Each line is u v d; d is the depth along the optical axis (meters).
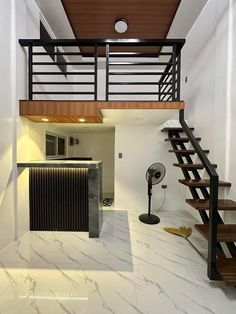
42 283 2.07
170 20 4.34
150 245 2.95
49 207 3.46
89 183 3.17
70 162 3.18
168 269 2.34
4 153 2.69
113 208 4.93
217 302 1.84
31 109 3.03
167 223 3.90
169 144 4.84
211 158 3.53
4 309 1.74
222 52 3.13
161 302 1.83
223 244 2.81
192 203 2.72
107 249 2.81
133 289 1.99
